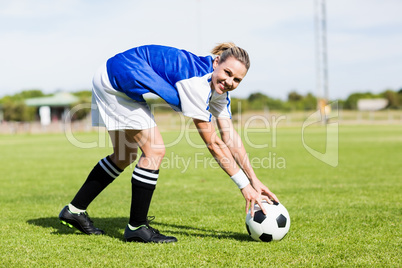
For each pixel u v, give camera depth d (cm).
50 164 1053
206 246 334
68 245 338
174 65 323
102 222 430
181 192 626
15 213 479
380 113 4703
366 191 611
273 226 342
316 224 412
